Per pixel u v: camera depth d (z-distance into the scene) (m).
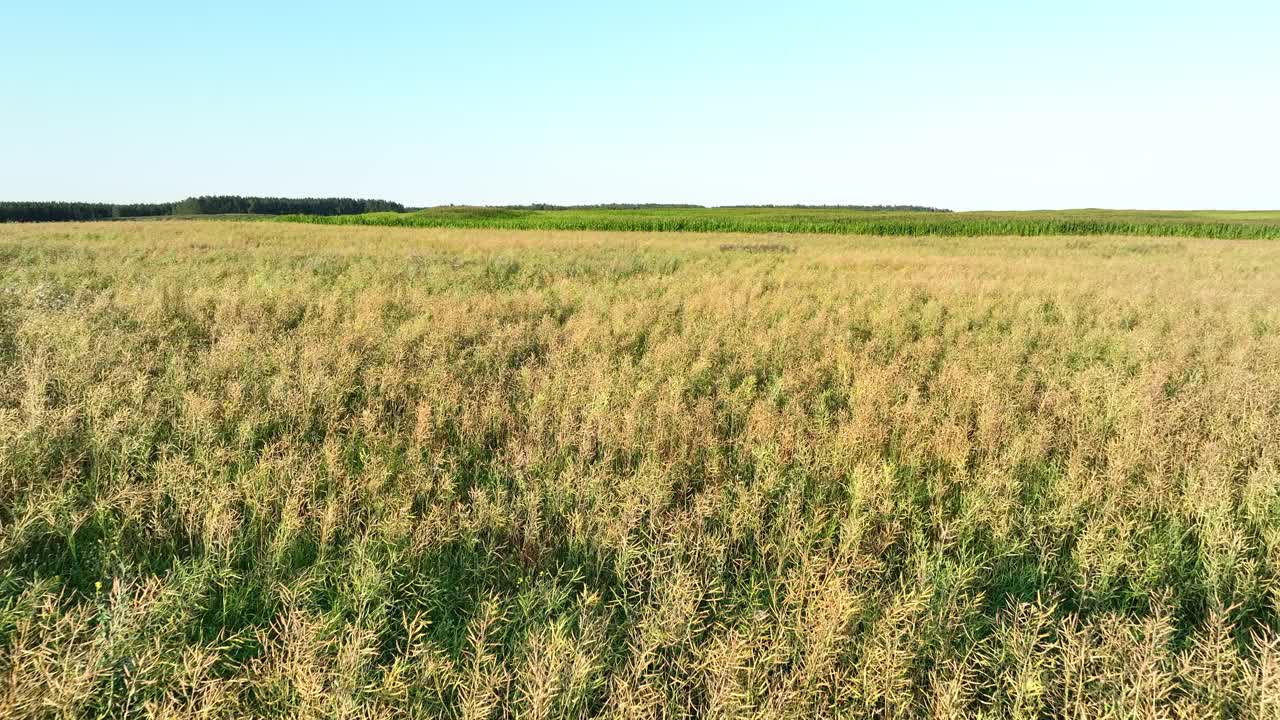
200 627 2.97
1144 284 15.59
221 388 6.11
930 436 5.50
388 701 2.56
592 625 2.90
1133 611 3.45
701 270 18.55
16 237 23.11
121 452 4.48
